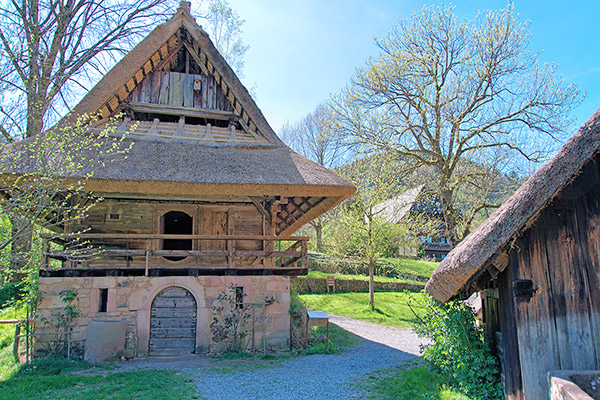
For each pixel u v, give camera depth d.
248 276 9.32
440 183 18.42
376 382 6.61
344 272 24.56
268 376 6.93
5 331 10.15
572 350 4.29
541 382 4.40
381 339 11.93
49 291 8.38
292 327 10.13
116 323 8.11
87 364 7.65
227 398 5.70
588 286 4.30
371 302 17.86
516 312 4.67
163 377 6.57
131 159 8.90
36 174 7.35
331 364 8.05
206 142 10.27
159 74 11.18
